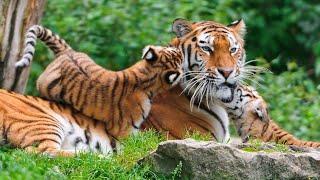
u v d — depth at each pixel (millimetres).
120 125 13164
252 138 13625
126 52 18719
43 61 17953
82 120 13141
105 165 11492
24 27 14102
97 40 18828
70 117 13055
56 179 10906
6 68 14000
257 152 11531
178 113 13828
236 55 13875
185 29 14047
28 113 12672
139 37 18781
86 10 19578
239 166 11328
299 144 14047
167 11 19406
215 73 13648
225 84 13719
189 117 13867
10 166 10766
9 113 12547
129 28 18984
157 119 13703
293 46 23953
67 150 12492
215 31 13852
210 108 13961
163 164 11430
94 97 13117
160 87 13383
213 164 11305
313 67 23672
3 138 12453
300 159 11523
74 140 12977
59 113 12984
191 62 13852
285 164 11453
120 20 19062
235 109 14133
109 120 13164
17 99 12758
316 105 17453
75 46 18719
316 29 23719
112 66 18641
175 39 14125
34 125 12594
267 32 23547
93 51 18453
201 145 11367
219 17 19703
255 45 23516
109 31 19000
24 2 14047
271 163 11430
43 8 14414
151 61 13281
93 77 13164
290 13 23781
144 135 12578
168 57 13367
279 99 17859
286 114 17453
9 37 13961
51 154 12141
